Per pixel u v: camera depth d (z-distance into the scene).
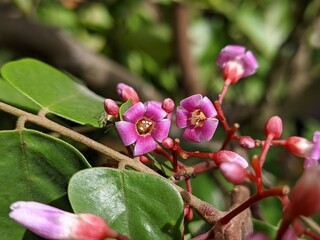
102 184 0.13
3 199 0.13
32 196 0.14
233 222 0.14
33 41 0.25
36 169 0.14
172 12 0.29
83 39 0.29
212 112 0.14
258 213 0.18
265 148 0.15
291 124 0.30
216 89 0.29
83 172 0.13
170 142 0.14
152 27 0.29
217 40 0.31
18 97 0.16
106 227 0.13
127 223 0.13
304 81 0.30
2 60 0.27
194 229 0.16
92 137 0.17
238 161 0.14
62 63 0.26
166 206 0.13
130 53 0.30
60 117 0.16
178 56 0.29
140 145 0.14
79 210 0.13
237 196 0.16
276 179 0.26
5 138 0.14
